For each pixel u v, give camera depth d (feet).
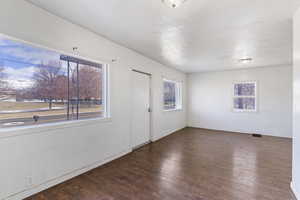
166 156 10.64
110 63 9.62
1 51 5.69
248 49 10.84
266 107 16.46
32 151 6.14
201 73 20.12
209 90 19.63
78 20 7.18
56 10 6.39
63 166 7.23
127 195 6.36
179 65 16.11
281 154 10.95
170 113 17.30
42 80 6.88
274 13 6.31
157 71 14.80
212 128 19.47
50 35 6.61
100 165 9.11
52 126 6.77
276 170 8.50
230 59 13.56
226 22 7.13
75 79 8.21
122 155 10.71
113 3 5.81
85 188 6.82
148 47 10.67
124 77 10.78
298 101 5.87
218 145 13.12
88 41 8.19
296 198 6.07
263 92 16.58
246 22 7.10
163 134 15.99
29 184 6.06
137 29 7.98
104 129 9.32
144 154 11.01
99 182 7.31
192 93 20.80
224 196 6.26
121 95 10.57
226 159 10.08
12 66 5.97
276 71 15.94
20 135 5.79
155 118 14.64
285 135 15.61
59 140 7.05
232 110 18.22
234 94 18.25
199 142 14.02
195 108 20.66
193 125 20.81
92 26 7.73
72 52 7.48
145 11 6.31
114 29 8.04
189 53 11.89
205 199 6.08
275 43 9.63
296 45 6.07
